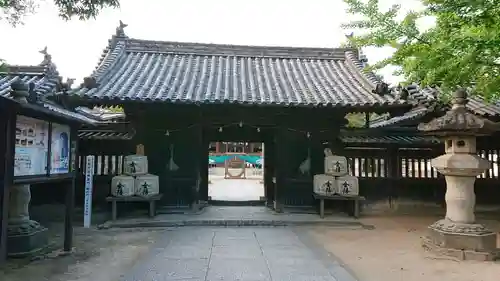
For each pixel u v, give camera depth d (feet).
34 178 19.29
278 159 38.42
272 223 33.53
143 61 43.91
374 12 12.75
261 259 22.06
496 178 40.50
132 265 20.63
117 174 37.88
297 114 38.29
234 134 44.73
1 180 17.56
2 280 17.81
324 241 27.48
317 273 19.43
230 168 102.53
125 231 30.55
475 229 23.30
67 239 23.03
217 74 42.47
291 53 48.39
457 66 11.58
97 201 37.37
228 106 35.63
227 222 33.40
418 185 40.24
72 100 32.55
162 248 24.61
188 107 36.96
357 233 30.55
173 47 46.70
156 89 36.27
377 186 40.06
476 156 23.90
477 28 10.84
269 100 34.37
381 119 51.70
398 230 31.81
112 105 35.14
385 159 40.37
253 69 44.73
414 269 20.42
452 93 23.94
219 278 18.45
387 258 22.70
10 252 21.22
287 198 38.24
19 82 18.10
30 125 19.06
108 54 43.86
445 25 11.71
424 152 40.50
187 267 20.25
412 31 12.43
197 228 31.96
